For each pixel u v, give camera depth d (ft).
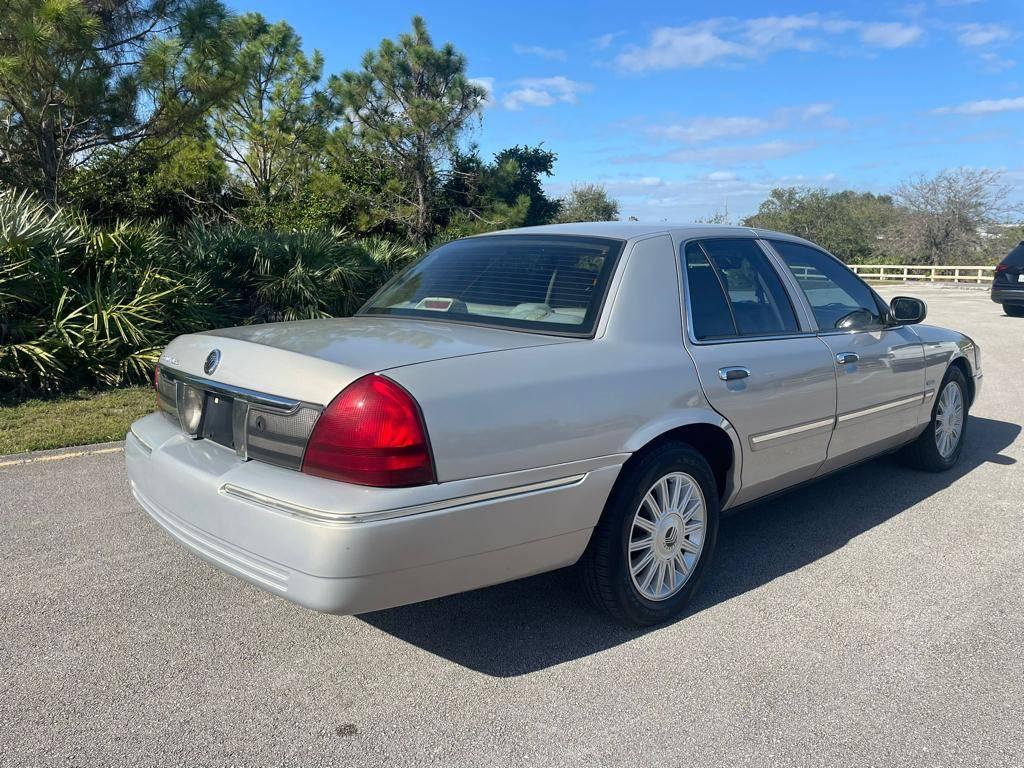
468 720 9.33
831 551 14.43
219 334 11.32
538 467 9.84
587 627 11.60
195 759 8.59
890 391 15.92
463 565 9.45
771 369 12.85
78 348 27.04
